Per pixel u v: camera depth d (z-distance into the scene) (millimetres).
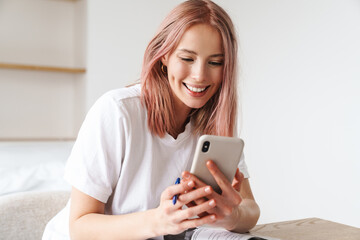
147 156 1028
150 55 1019
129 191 1031
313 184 2795
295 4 2920
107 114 964
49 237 1049
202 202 826
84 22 3232
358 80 2461
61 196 1214
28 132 3320
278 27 3070
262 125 3236
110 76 3275
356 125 2477
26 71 3279
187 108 1083
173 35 937
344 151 2561
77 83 3396
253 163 3338
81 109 3311
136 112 1006
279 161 3074
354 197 2494
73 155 975
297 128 2918
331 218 2660
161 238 977
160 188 1070
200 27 928
